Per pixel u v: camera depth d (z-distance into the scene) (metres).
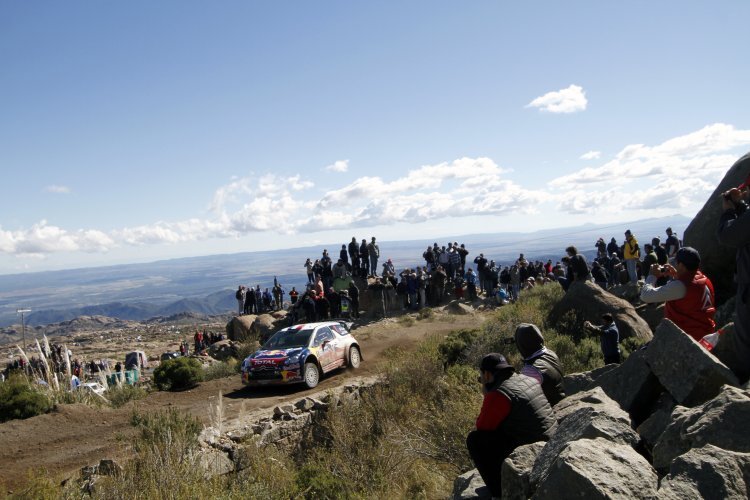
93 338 116.06
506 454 4.43
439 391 12.44
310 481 8.75
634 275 22.05
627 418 3.89
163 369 17.42
